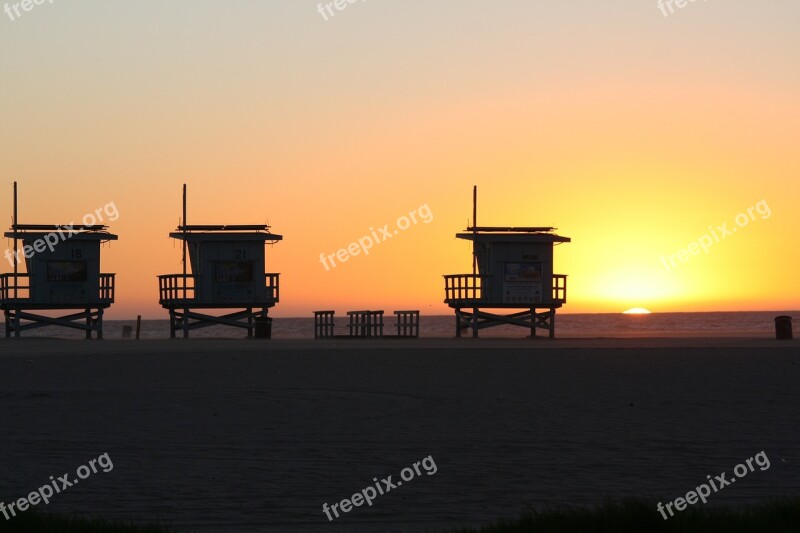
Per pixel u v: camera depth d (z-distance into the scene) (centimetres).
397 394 2230
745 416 1823
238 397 2177
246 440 1570
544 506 1110
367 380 2566
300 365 3042
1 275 5475
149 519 1059
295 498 1159
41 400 2119
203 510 1099
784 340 4850
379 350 3769
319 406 2011
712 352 3584
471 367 2941
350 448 1489
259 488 1210
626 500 996
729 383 2422
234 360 3244
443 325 15650
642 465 1345
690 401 2059
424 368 2916
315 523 1045
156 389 2353
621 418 1803
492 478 1266
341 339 5425
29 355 3528
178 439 1580
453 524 1037
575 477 1270
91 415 1873
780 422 1744
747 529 894
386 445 1516
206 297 5544
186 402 2083
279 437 1600
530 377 2614
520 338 5516
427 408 1970
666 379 2531
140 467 1341
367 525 1035
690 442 1529
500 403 2047
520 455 1424
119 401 2102
